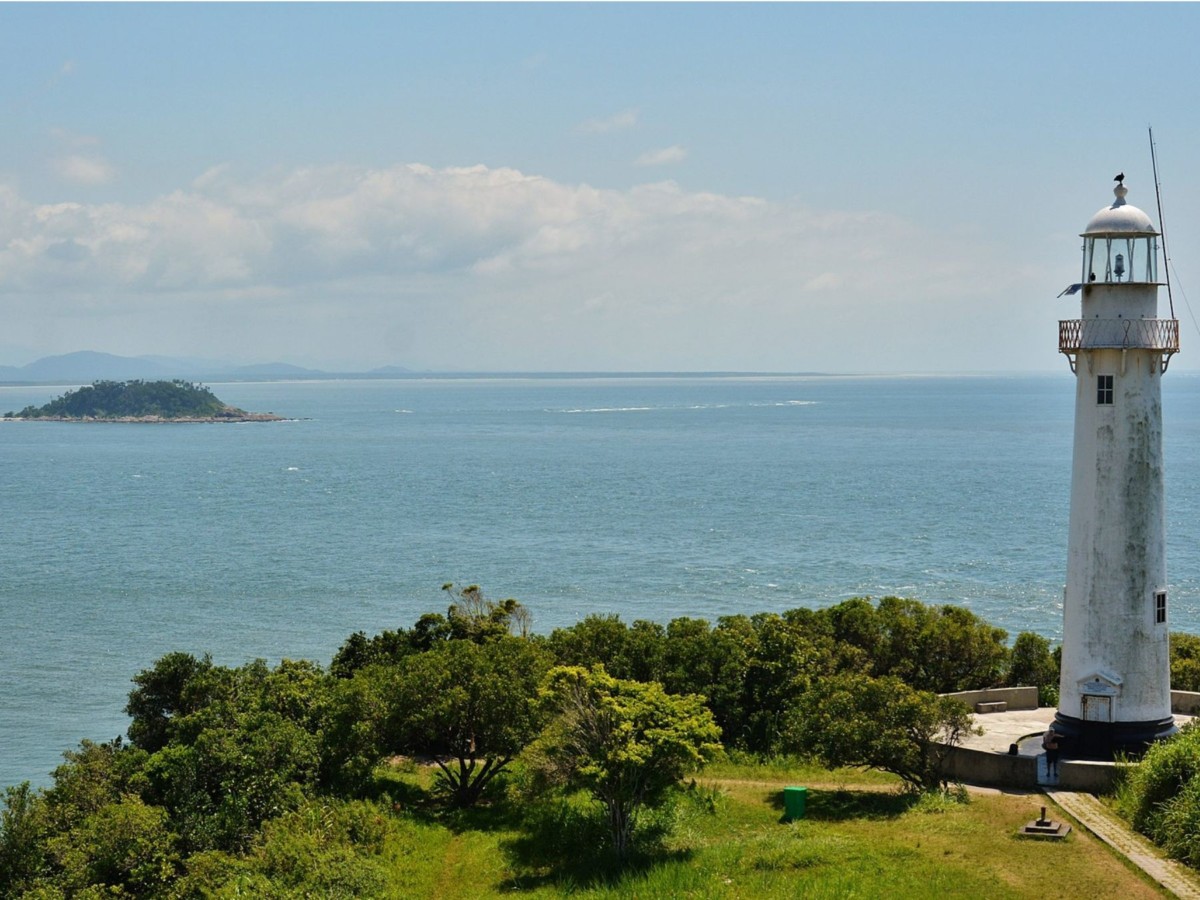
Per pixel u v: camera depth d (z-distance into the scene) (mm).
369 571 123750
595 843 41469
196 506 186000
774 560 126875
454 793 47656
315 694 49938
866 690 44281
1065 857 35062
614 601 106250
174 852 40375
